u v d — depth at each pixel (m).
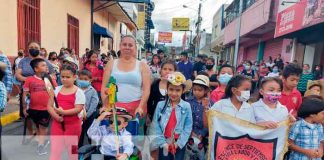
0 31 8.11
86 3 16.94
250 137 3.28
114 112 3.36
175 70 4.71
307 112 3.32
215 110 3.42
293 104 4.11
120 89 3.96
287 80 4.09
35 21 10.31
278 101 3.78
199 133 4.05
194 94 4.26
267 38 21.45
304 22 12.17
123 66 4.02
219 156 3.32
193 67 11.50
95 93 5.09
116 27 28.14
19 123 6.88
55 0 12.16
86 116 4.73
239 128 3.30
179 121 3.72
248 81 3.45
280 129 3.30
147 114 4.61
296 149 3.39
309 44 15.16
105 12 22.28
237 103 3.58
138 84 4.02
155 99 4.64
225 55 41.31
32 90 5.05
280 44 19.33
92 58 7.35
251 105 3.61
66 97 4.13
